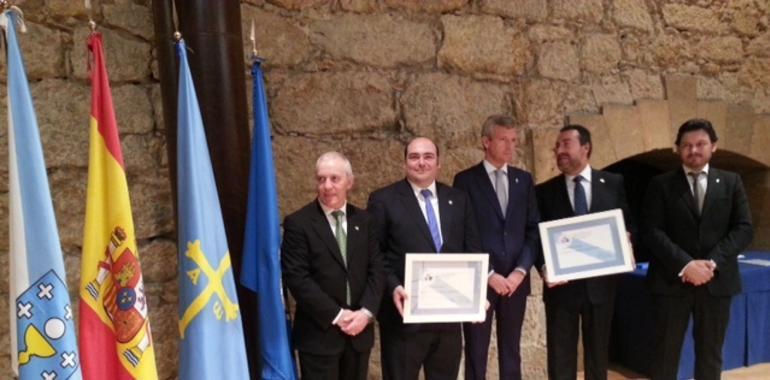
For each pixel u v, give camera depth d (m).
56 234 1.61
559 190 2.57
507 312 2.50
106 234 1.74
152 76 2.51
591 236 2.44
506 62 3.17
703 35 3.64
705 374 2.58
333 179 2.08
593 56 3.37
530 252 2.45
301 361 2.12
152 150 2.51
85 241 1.71
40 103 2.31
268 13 2.73
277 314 2.08
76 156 2.38
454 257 2.18
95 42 1.74
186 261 1.89
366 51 2.91
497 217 2.45
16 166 1.58
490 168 2.51
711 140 2.52
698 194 2.56
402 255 2.22
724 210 2.52
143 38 2.49
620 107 3.38
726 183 2.55
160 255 2.53
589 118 3.31
